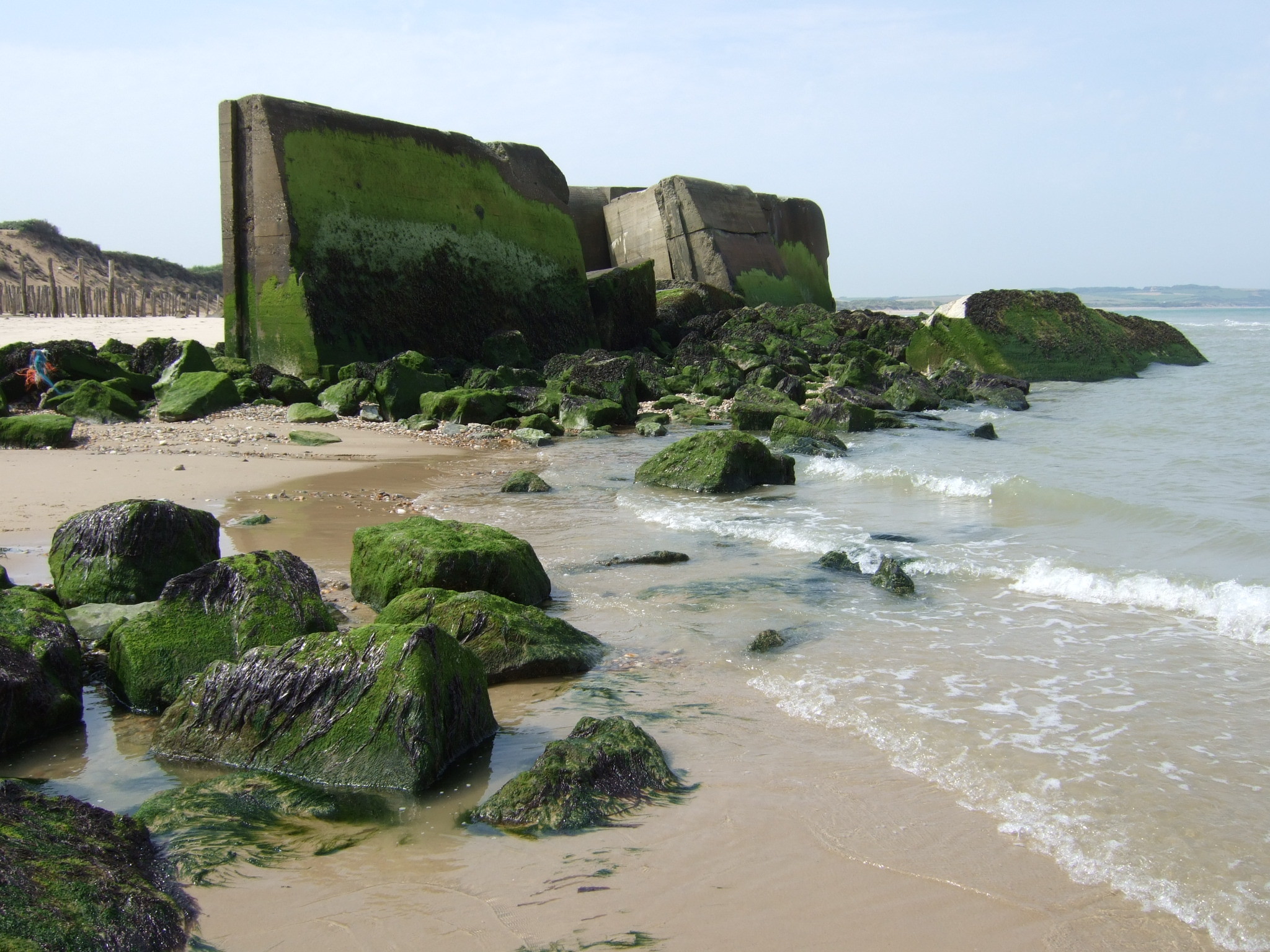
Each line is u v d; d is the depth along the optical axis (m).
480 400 19.44
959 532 10.35
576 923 3.72
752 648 6.87
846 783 4.86
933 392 23.23
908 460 15.26
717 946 3.58
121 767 5.14
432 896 3.89
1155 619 7.46
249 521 10.48
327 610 6.53
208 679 5.44
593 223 41.03
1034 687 6.12
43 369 19.86
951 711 5.75
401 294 24.66
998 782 4.84
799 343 30.97
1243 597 7.67
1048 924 3.71
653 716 5.77
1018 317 29.66
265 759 5.10
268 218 22.53
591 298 31.39
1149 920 3.74
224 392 20.05
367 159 24.42
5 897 3.40
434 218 25.94
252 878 4.02
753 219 42.16
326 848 4.29
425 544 7.67
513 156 29.27
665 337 33.28
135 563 7.43
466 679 5.41
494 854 4.23
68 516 10.46
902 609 7.79
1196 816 4.50
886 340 32.69
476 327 26.77
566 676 6.48
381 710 4.99
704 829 4.42
